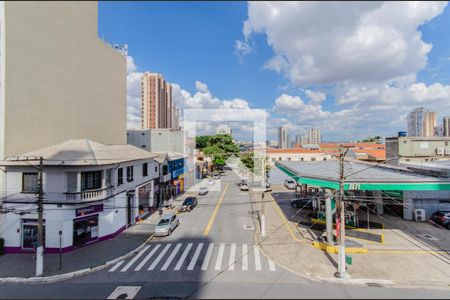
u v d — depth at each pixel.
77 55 15.50
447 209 22.73
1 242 16.86
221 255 16.12
